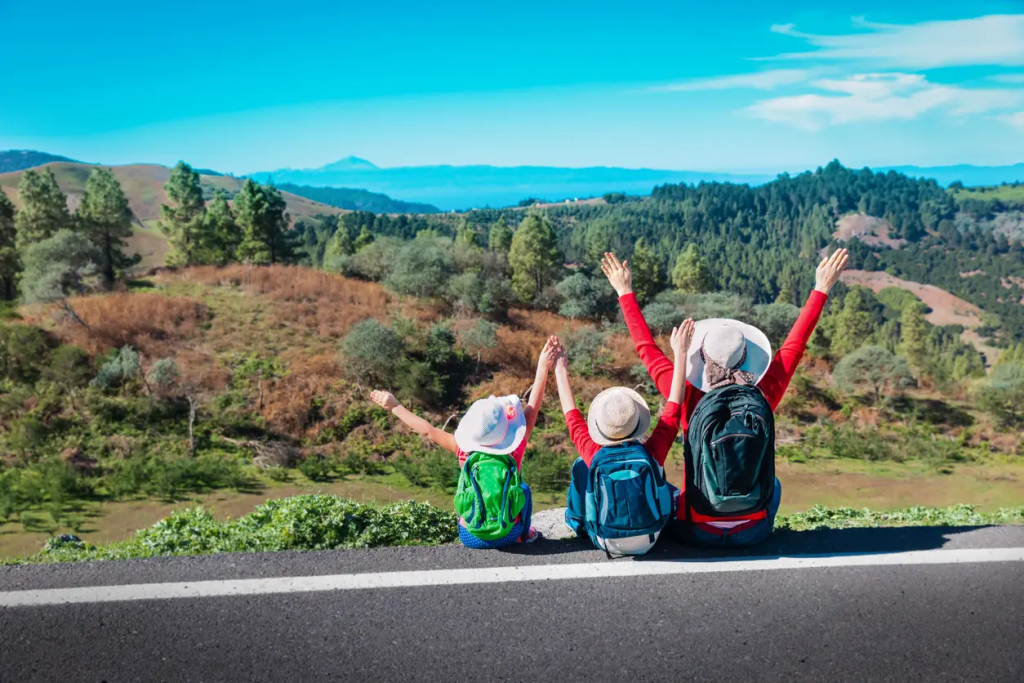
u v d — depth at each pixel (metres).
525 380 40.25
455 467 29.23
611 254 4.75
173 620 3.46
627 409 3.89
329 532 5.24
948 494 28.72
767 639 3.36
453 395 38.25
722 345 4.00
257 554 4.11
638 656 3.23
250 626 3.43
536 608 3.60
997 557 4.09
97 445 30.09
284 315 44.97
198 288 49.72
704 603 3.65
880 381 43.66
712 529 4.05
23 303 45.94
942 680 3.08
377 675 3.09
